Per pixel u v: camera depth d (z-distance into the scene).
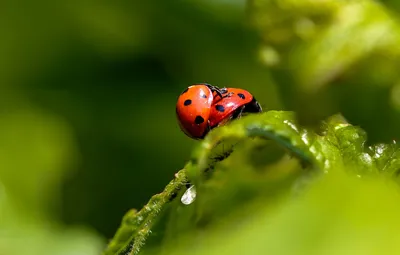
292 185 0.08
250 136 0.09
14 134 0.21
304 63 0.10
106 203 0.21
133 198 0.21
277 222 0.06
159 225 0.09
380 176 0.09
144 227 0.09
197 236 0.08
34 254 0.19
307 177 0.08
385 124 0.10
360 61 0.10
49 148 0.21
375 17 0.10
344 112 0.10
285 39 0.11
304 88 0.10
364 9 0.10
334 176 0.07
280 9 0.11
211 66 0.21
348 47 0.10
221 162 0.09
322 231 0.06
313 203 0.06
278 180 0.09
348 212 0.06
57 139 0.21
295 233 0.06
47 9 0.21
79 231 0.19
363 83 0.10
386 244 0.06
